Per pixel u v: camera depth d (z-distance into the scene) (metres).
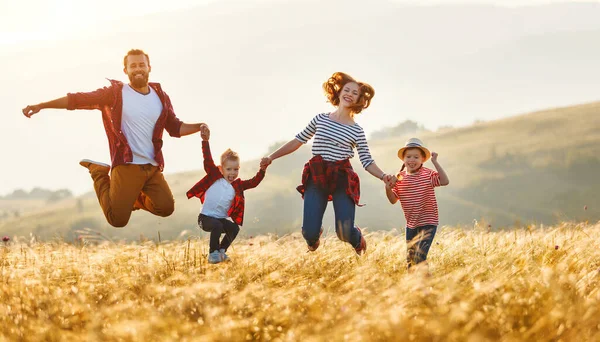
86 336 4.94
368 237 10.24
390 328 4.77
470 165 144.38
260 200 136.62
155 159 8.66
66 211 157.62
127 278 7.06
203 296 5.94
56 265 8.08
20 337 5.12
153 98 8.72
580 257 7.46
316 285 6.61
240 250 9.45
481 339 4.52
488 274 6.85
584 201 121.69
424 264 6.82
